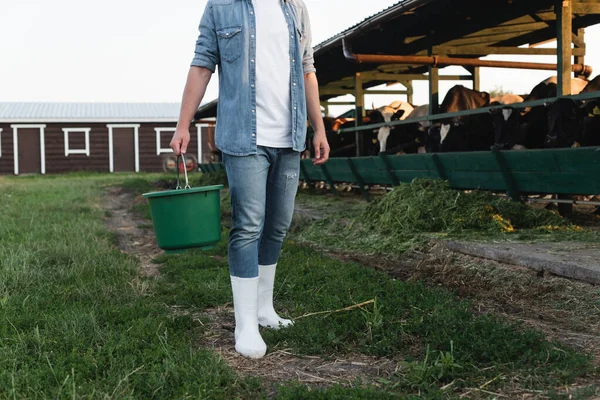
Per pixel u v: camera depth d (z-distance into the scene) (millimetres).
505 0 9219
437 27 11219
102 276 4938
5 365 2814
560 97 7641
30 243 6461
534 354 2869
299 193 13461
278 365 2977
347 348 3123
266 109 3195
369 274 4762
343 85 17109
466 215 6535
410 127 13578
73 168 32406
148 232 8477
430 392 2498
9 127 31688
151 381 2613
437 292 4188
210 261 5574
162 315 3732
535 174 6582
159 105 38844
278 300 4215
